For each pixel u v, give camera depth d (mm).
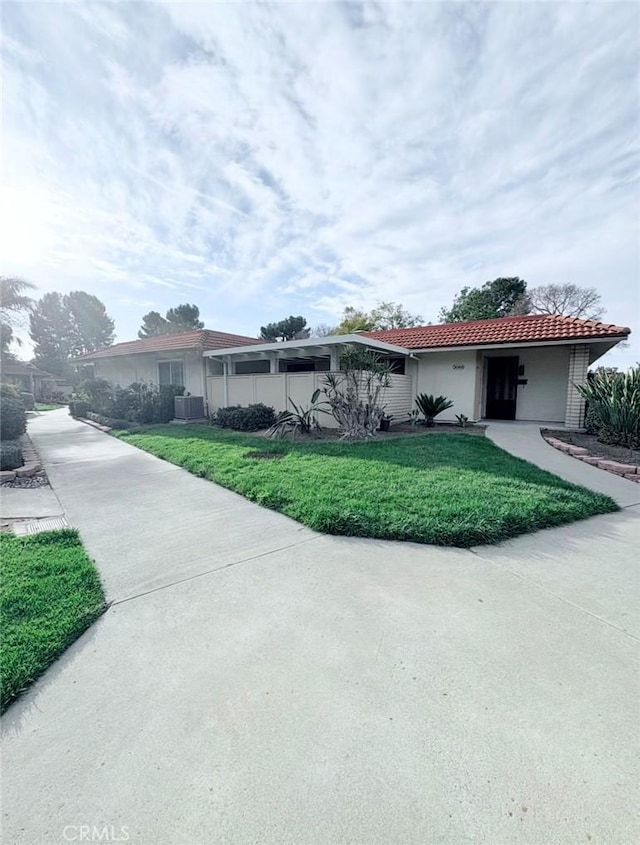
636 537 3863
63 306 48562
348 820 1426
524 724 1806
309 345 10828
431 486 5070
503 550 3576
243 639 2420
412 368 13734
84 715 1880
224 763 1635
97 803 1491
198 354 14789
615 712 1867
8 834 1392
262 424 11461
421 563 3348
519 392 13344
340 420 9609
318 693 2000
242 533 4035
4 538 3883
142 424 13773
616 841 1349
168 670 2170
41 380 37406
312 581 3078
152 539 3918
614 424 8016
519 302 32562
